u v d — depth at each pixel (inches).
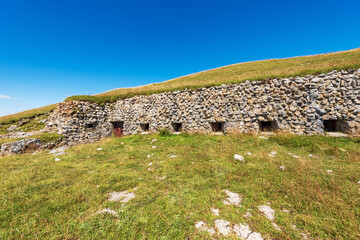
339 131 407.2
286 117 450.6
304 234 116.1
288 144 363.6
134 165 280.8
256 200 160.2
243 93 508.1
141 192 181.8
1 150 396.5
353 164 240.4
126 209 150.1
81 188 198.1
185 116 593.6
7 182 220.7
